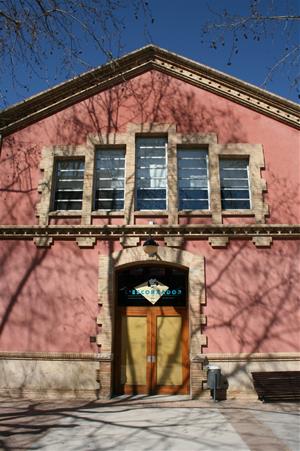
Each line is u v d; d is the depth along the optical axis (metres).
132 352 11.27
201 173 12.40
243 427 7.77
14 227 11.50
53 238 11.52
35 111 12.72
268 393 10.10
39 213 11.75
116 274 11.76
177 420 8.31
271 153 12.30
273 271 11.27
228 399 10.35
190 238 11.48
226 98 12.84
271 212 11.77
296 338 10.80
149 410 9.20
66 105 12.79
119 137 12.40
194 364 10.57
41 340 10.77
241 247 11.45
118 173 12.41
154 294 11.66
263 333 10.81
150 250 11.02
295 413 8.94
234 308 10.97
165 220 11.71
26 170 12.20
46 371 10.59
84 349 10.71
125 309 11.58
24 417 8.54
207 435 7.27
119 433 7.41
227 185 12.25
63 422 8.15
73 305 11.02
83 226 11.47
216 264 11.30
